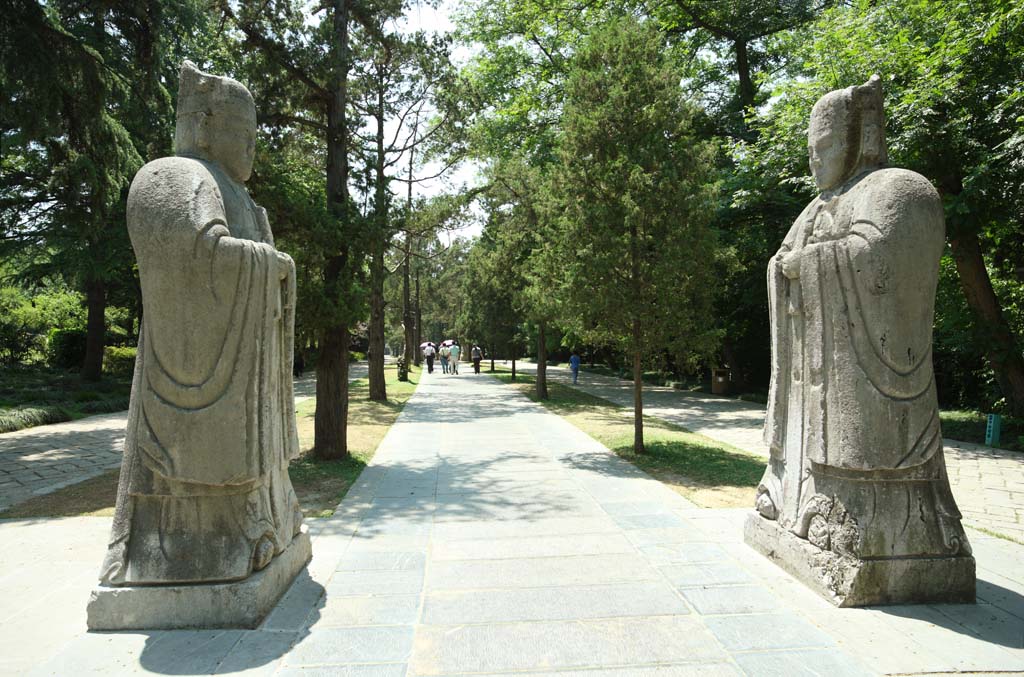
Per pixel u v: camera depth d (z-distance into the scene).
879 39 12.46
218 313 3.53
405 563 4.73
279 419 4.16
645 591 4.12
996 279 14.80
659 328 9.39
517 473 8.48
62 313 31.88
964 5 10.43
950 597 3.85
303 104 10.02
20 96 9.31
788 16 18.50
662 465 8.91
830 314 4.05
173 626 3.51
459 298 50.53
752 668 3.13
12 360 29.97
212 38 10.73
